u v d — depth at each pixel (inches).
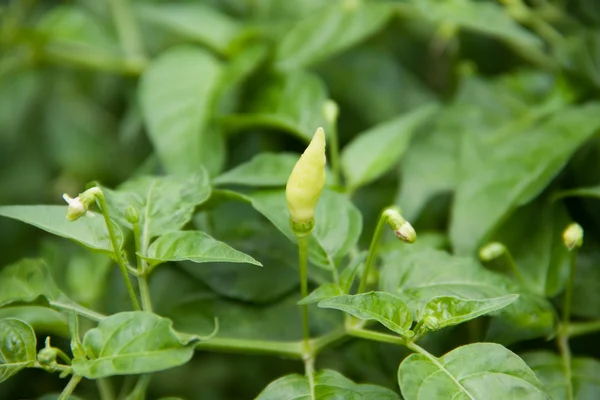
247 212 21.7
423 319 18.6
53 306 19.0
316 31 23.8
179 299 20.9
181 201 19.6
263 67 23.7
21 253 25.8
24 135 28.3
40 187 27.6
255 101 23.4
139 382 20.1
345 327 19.6
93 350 18.1
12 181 27.6
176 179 19.9
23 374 23.0
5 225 26.1
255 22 24.5
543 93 23.9
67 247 22.8
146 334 18.1
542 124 22.0
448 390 18.1
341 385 18.8
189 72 23.5
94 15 27.1
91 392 22.9
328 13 24.0
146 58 26.3
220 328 20.5
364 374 21.4
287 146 24.0
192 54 23.8
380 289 19.7
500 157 21.5
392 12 24.4
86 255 21.9
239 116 22.7
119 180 26.7
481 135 23.3
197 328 20.4
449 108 23.7
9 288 20.0
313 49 23.7
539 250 21.3
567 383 19.8
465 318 18.6
